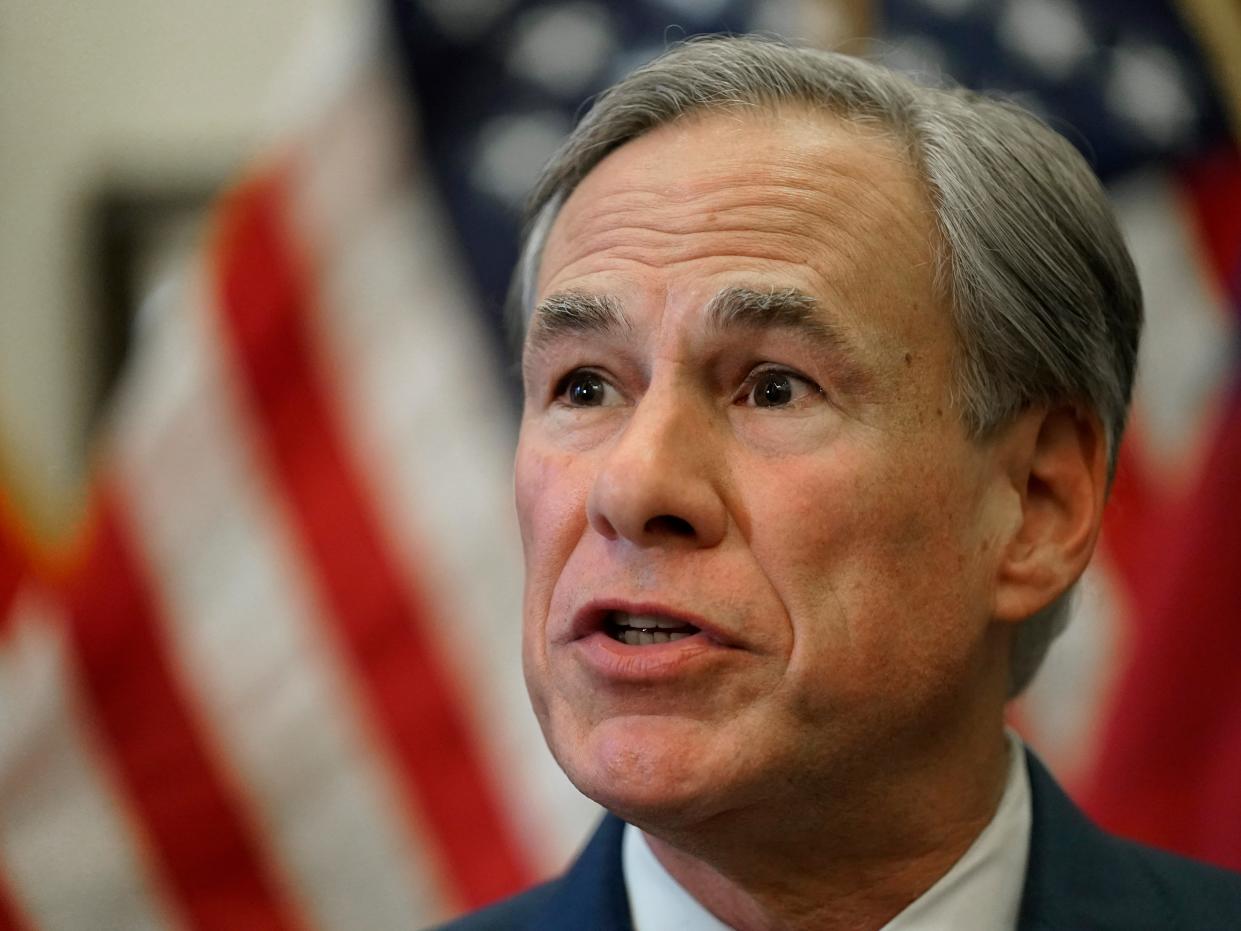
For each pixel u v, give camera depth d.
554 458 1.27
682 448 1.17
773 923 1.32
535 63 2.55
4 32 3.34
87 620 2.47
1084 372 1.35
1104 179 2.62
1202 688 2.10
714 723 1.17
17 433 3.24
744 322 1.20
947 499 1.25
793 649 1.17
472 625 2.45
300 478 2.48
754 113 1.31
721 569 1.17
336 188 2.53
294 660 2.45
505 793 2.42
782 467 1.19
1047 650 1.48
